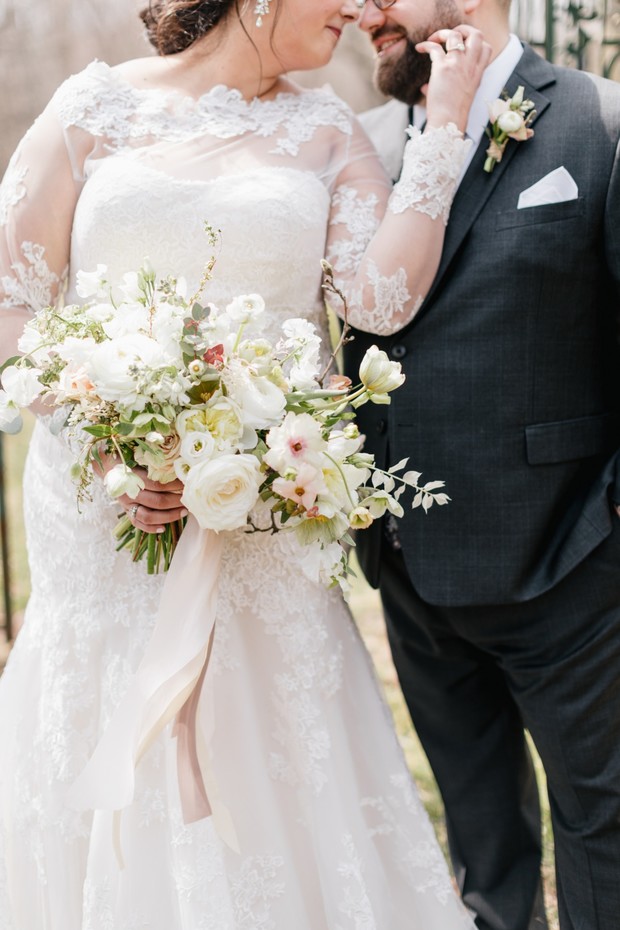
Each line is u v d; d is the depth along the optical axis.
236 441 1.74
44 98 6.14
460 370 2.18
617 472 2.12
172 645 1.90
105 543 2.06
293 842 2.09
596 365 2.24
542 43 2.94
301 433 1.71
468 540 2.21
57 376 1.81
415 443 2.22
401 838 2.16
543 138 2.15
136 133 2.11
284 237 2.06
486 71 2.27
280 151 2.16
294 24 2.14
